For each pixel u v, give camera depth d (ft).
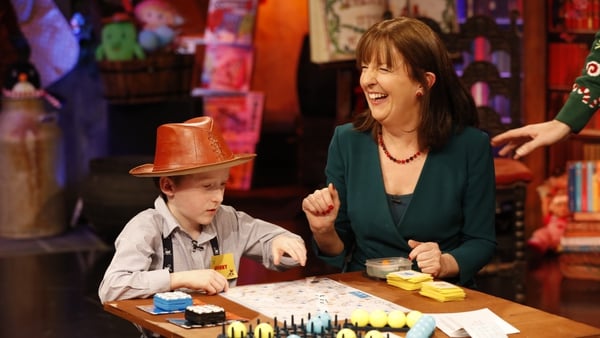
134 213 21.72
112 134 24.61
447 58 10.16
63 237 23.35
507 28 19.11
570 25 21.07
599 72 9.94
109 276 8.75
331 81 28.89
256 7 28.19
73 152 24.47
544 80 21.35
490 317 8.02
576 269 19.86
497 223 17.51
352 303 8.54
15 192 23.13
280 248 9.60
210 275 8.82
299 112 31.32
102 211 21.93
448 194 10.26
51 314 17.25
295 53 31.83
